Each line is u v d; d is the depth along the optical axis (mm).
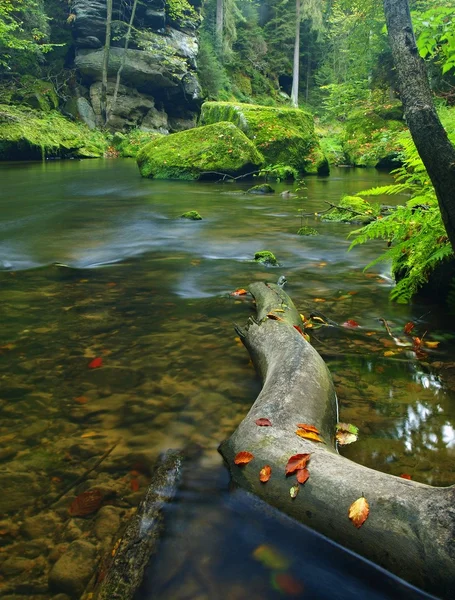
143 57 25719
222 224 7602
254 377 2637
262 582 1393
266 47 40656
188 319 3529
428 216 3596
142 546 1476
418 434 2113
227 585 1380
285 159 16281
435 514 1397
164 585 1371
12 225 7105
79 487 1784
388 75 23031
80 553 1495
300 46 41469
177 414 2271
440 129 2213
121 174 14969
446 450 2000
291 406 2039
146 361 2818
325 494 1585
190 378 2621
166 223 7535
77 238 6336
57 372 2668
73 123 23359
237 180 14273
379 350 3018
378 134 20062
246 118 16438
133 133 24594
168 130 27844
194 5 31531
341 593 1366
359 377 2650
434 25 3287
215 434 2121
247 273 4867
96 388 2502
